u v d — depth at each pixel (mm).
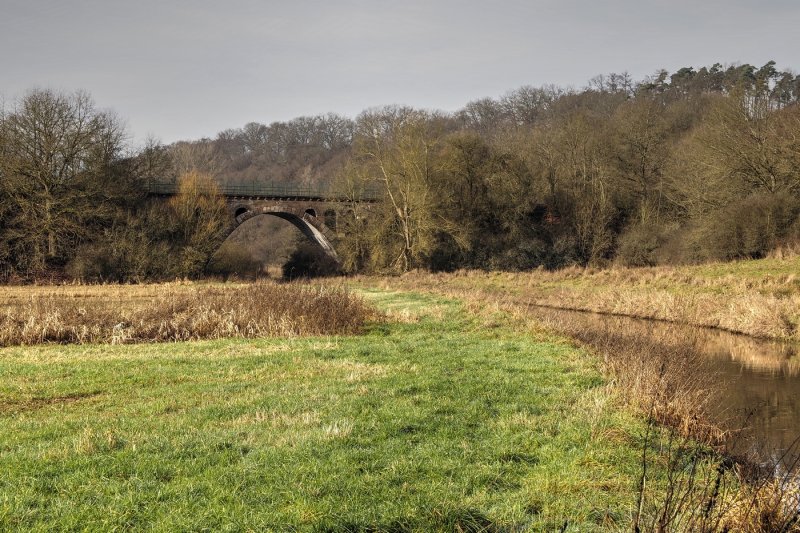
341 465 7902
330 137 132125
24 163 46438
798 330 22750
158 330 20797
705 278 33812
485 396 11945
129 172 52969
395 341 19719
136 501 6832
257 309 22594
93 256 48188
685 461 8828
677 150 53750
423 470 7977
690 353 16391
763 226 37594
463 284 47719
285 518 6434
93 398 12016
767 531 6207
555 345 18281
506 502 7078
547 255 55062
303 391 12062
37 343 19578
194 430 9398
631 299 31641
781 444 10836
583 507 7031
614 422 10195
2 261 47125
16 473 7605
